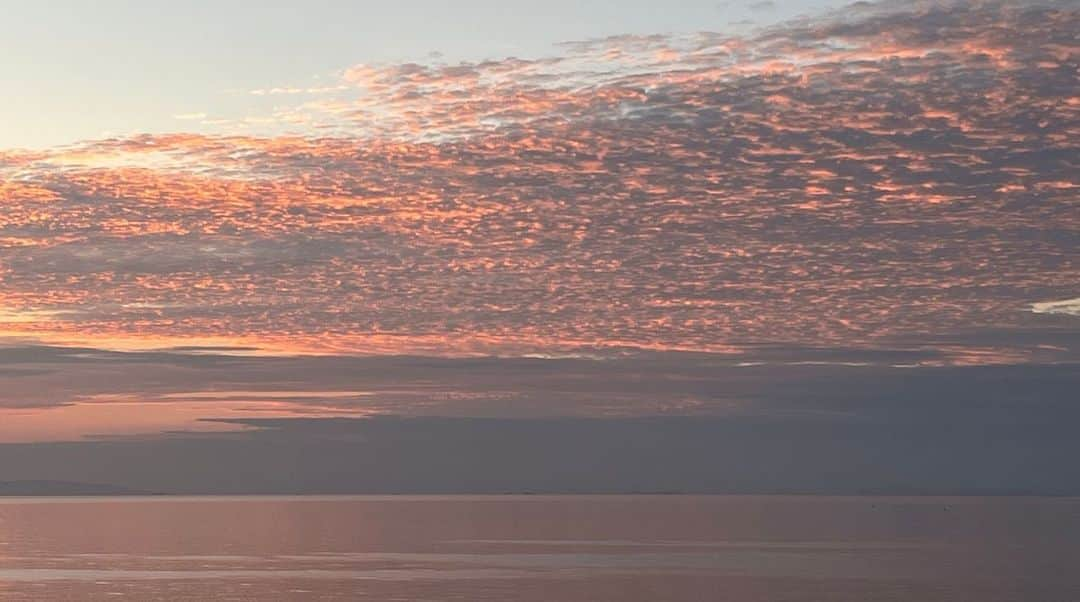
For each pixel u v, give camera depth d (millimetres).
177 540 171500
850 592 96250
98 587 100812
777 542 164000
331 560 129500
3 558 133375
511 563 125062
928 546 153500
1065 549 146875
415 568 118750
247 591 97438
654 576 109562
